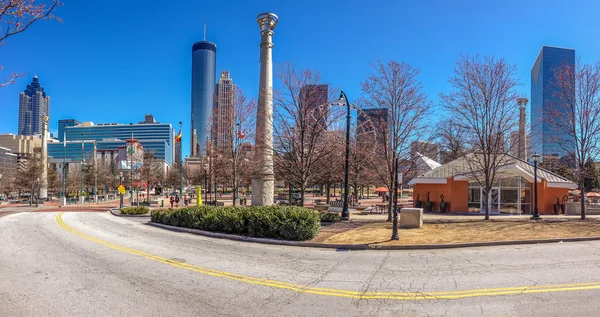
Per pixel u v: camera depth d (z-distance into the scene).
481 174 24.14
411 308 5.80
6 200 64.69
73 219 22.34
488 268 8.41
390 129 18.52
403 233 13.59
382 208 28.33
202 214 16.28
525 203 27.19
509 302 6.01
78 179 67.62
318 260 9.63
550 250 10.64
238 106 24.48
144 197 68.12
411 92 17.75
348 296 6.46
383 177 20.53
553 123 20.91
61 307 5.88
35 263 9.22
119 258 9.88
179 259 9.77
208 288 6.98
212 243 12.58
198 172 67.06
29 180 47.00
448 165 28.70
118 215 25.47
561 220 18.53
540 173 27.69
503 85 18.62
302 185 18.16
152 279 7.64
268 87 21.23
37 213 28.33
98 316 5.48
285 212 13.28
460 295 6.42
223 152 27.61
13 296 6.45
